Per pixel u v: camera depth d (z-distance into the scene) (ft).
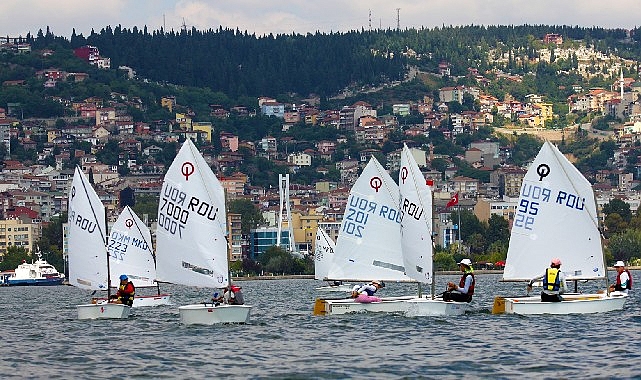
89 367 368.27
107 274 574.97
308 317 550.36
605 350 378.94
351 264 532.73
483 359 364.99
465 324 467.52
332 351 395.14
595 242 496.23
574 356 366.84
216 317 489.67
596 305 492.54
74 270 576.20
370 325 477.77
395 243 526.98
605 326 446.19
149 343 430.61
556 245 497.46
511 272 501.97
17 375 353.31
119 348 418.31
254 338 439.63
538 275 499.92
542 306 491.31
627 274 507.71
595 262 497.05
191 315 490.49
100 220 574.56
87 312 558.15
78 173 573.33
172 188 496.23
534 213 498.28
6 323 590.55
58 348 427.33
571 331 432.25
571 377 326.03
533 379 324.60
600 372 333.01
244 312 493.36
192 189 492.95
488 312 516.73
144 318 559.79
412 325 471.21
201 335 453.58
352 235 532.32
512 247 501.56
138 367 364.79
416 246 520.83
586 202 495.00
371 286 529.86
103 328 505.66
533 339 411.34
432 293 518.37
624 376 324.39
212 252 491.72
